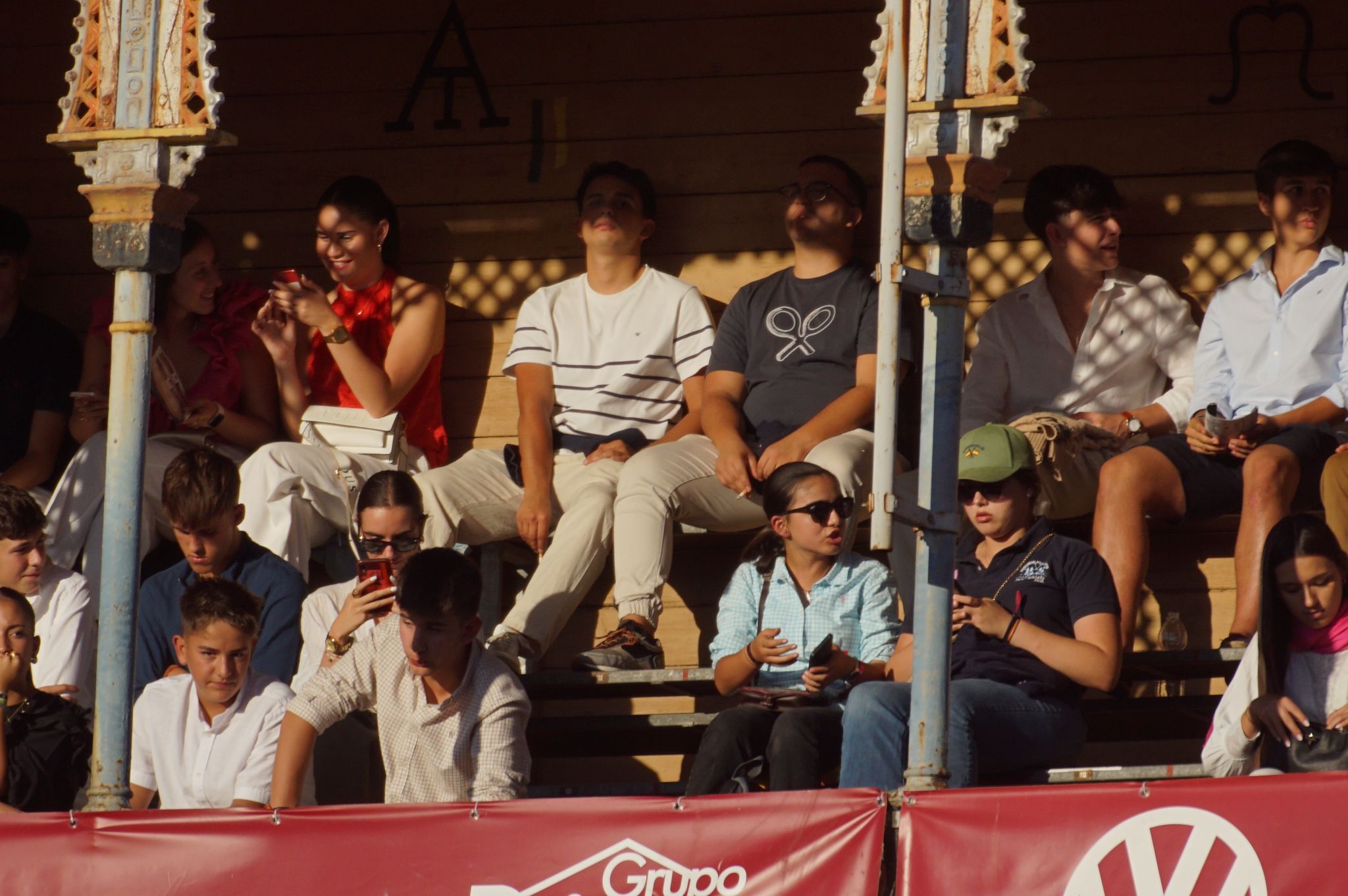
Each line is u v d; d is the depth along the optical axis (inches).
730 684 775.7
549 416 977.5
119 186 697.0
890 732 688.4
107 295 1059.9
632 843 622.5
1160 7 1010.7
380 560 793.6
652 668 871.1
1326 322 914.1
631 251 1000.9
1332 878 559.8
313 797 761.6
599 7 1062.4
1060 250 955.3
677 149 1047.0
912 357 938.7
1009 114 625.0
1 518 803.4
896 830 610.2
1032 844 587.8
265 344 976.9
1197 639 952.3
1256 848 568.1
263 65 1085.8
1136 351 950.4
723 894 611.8
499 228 1059.9
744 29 1047.6
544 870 626.8
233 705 757.9
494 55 1069.8
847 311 953.5
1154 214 999.6
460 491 938.1
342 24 1082.7
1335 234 976.3
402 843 637.9
